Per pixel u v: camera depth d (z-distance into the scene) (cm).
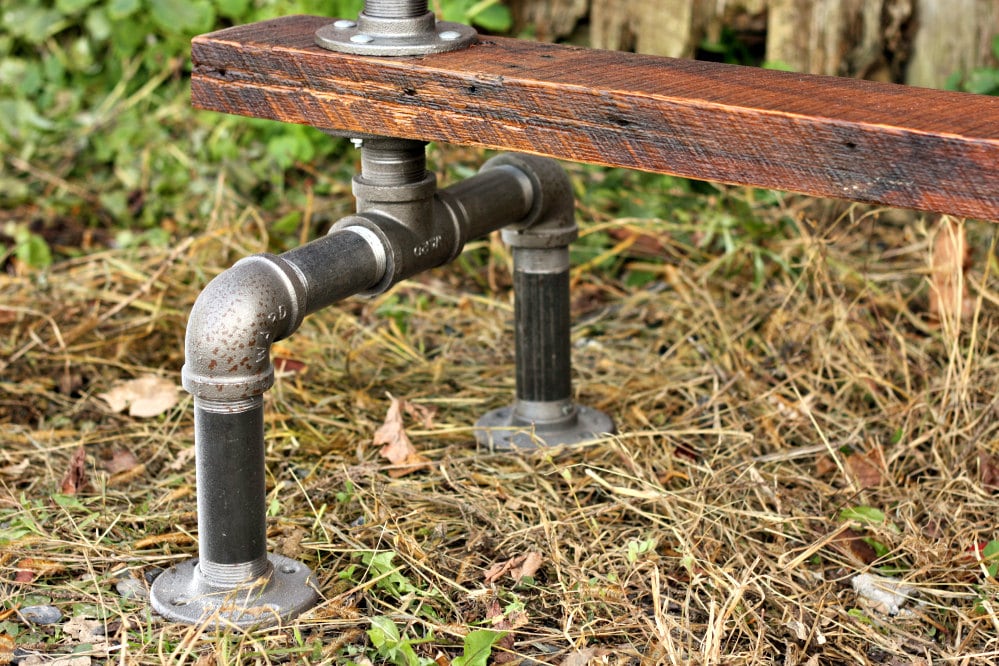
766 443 253
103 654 187
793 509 228
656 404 273
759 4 364
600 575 208
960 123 160
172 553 215
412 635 194
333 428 261
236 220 354
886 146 159
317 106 200
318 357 288
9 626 194
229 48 203
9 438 254
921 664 188
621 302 322
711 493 232
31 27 415
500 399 276
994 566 206
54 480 238
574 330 308
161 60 411
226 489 190
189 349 183
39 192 383
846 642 194
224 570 195
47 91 415
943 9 353
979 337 287
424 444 255
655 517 221
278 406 264
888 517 228
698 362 288
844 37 357
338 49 196
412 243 208
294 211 351
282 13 400
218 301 182
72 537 217
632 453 247
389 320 308
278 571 204
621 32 377
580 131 181
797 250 327
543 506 226
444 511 228
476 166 360
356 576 209
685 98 172
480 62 193
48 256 334
